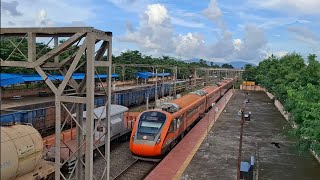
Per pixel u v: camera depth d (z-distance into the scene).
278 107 43.09
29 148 12.12
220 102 50.44
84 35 9.73
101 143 20.41
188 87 63.09
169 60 78.00
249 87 80.00
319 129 13.23
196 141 23.70
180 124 23.94
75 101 9.99
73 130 24.41
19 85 34.25
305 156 20.28
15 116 21.66
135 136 20.08
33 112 23.89
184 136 25.84
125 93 39.69
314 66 22.69
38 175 13.23
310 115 14.40
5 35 10.27
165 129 20.28
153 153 19.45
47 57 9.88
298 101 16.14
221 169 17.48
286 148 22.19
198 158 19.45
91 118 9.87
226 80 81.44
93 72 9.73
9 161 11.11
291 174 16.98
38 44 25.62
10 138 11.45
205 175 16.52
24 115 22.69
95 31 9.74
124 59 61.91
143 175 17.95
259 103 50.06
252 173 15.55
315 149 14.27
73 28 9.66
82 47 9.70
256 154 20.62
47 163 14.59
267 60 64.38
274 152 21.16
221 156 19.95
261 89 78.38
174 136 22.09
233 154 20.45
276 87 40.50
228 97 58.69
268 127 29.67
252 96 62.28
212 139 24.45
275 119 34.41
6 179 11.33
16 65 10.08
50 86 10.12
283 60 46.09
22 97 27.58
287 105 22.16
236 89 81.81
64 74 11.54
